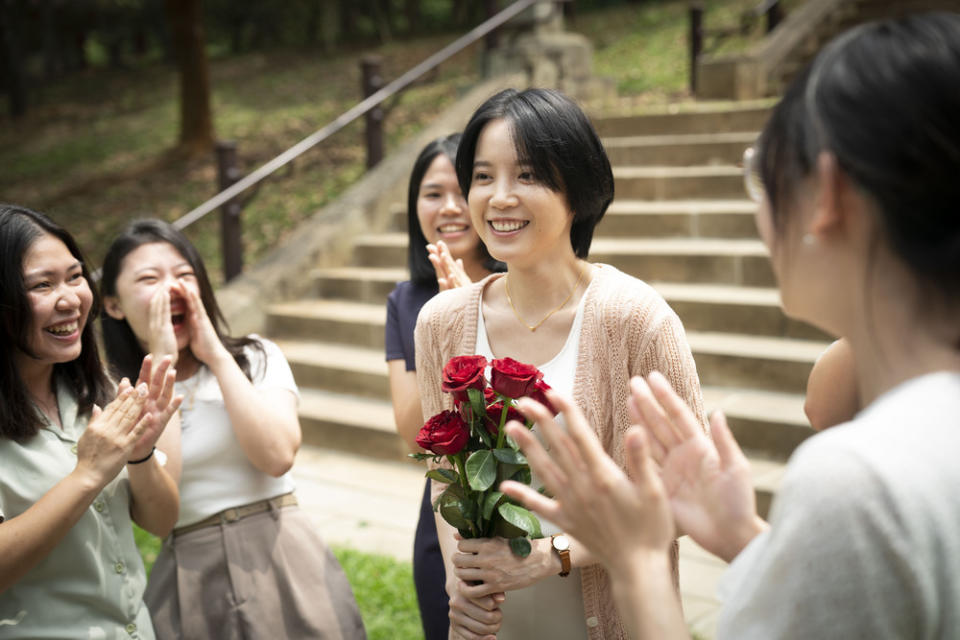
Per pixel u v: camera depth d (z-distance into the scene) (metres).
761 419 4.19
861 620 0.73
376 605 3.27
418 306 2.50
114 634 1.73
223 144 7.25
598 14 15.85
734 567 0.88
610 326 1.65
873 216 0.78
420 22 20.45
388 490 4.66
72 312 1.73
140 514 1.92
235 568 2.12
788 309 0.90
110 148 13.92
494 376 1.40
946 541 0.72
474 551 1.54
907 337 0.80
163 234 2.36
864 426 0.77
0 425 1.64
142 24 21.72
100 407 1.86
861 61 0.78
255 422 2.13
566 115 1.61
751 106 7.40
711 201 6.41
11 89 17.47
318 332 6.38
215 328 2.37
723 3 13.99
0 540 1.49
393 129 10.19
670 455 1.02
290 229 8.56
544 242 1.64
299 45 20.36
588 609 1.67
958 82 0.73
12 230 1.65
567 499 0.92
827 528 0.74
